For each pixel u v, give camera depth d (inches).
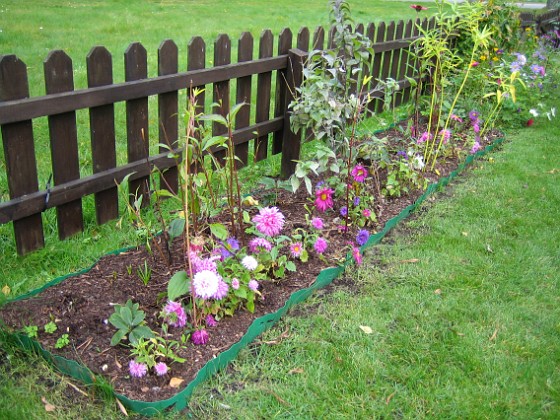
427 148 171.2
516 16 285.6
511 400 87.8
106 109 125.7
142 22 389.7
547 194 164.2
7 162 110.0
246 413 82.9
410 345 99.0
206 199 110.7
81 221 130.3
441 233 140.2
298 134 167.3
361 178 135.9
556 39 390.3
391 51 236.7
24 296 101.3
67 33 332.5
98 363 86.7
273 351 95.1
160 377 84.4
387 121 224.5
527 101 238.2
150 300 100.3
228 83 153.3
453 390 89.4
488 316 108.0
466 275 121.6
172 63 136.3
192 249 99.7
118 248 123.7
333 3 148.5
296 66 163.3
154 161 139.7
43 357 89.4
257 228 108.6
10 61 103.7
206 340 92.0
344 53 152.3
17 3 433.1
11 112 105.2
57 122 116.6
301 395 86.5
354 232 130.3
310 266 116.5
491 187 168.4
